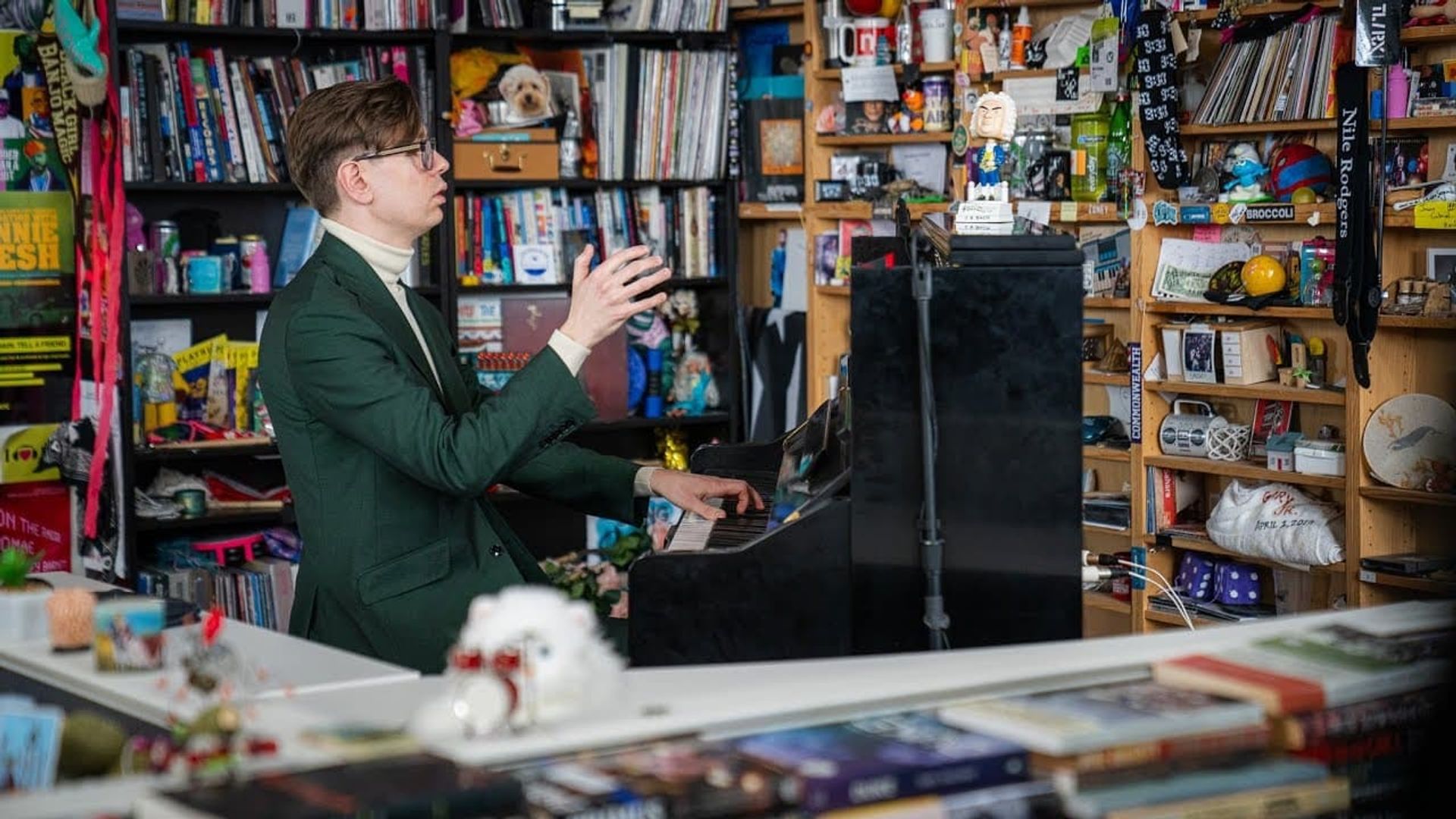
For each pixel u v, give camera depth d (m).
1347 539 4.17
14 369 5.05
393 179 2.87
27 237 5.03
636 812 1.35
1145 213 4.60
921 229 2.79
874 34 5.40
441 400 2.93
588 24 5.58
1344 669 1.70
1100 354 4.97
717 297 5.90
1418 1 4.10
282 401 2.81
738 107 5.79
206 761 1.42
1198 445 4.57
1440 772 1.68
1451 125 3.93
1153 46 4.47
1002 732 1.52
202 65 5.08
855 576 2.31
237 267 5.23
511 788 1.36
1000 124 2.50
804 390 5.75
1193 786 1.51
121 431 4.86
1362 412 4.10
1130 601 4.73
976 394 2.25
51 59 4.99
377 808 1.30
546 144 5.51
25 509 5.08
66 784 1.57
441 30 5.31
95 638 1.99
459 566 2.83
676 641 2.39
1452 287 3.94
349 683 1.87
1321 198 4.29
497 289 5.52
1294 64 4.28
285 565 5.11
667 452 5.82
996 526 2.27
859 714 1.62
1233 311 4.47
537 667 1.51
